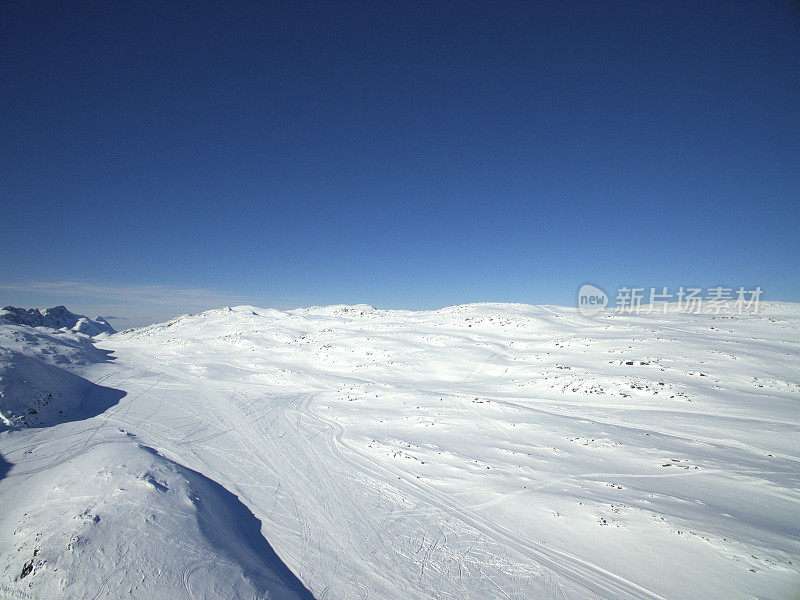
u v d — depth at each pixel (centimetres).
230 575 756
